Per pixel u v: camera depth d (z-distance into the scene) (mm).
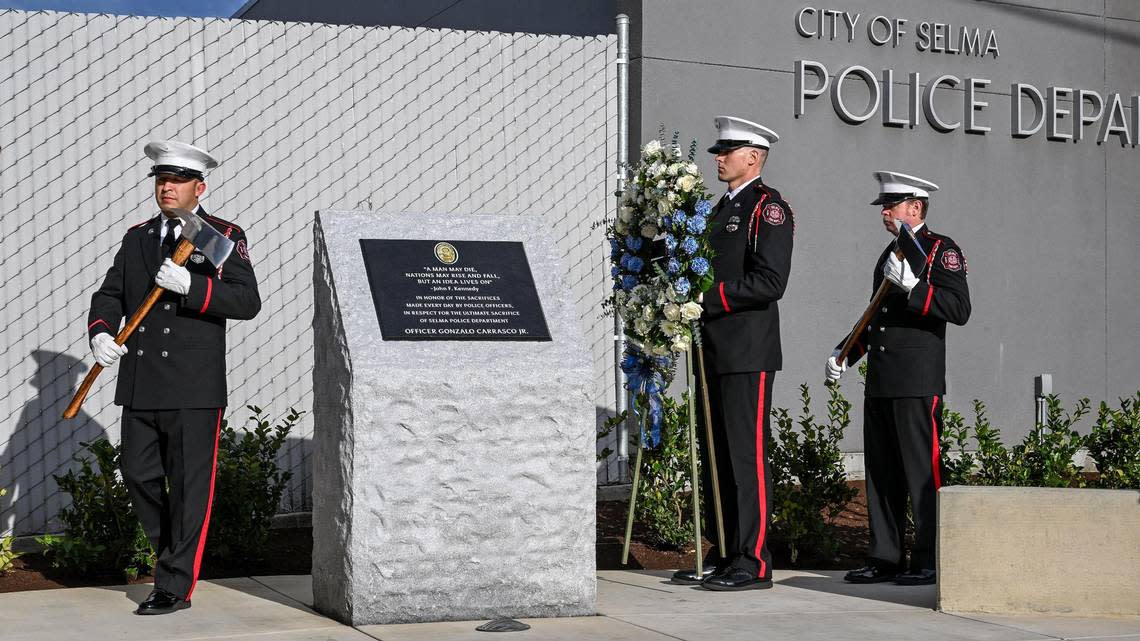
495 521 5305
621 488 8445
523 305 5531
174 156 5703
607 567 6984
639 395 6598
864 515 8367
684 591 6164
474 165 8352
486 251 5648
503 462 5312
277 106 7910
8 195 7316
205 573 6691
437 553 5230
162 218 5863
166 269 5469
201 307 5535
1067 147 10602
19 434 7309
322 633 5055
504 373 5301
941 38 10078
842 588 6309
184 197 5727
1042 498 5562
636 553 7297
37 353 7355
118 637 5020
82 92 7473
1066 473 7859
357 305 5320
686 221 6109
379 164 8133
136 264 5785
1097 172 10719
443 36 8281
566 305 5602
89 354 7457
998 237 10297
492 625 5160
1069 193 10602
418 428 5195
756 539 6262
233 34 7805
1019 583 5570
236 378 7812
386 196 8156
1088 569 5508
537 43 8516
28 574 6609
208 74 7750
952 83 10141
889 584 6445
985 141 10273
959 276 6371
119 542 6523
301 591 6086
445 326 5359
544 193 8516
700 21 9180
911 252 6375
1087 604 5500
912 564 6492
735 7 9305
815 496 7289
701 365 6328
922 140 10016
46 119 7391
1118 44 10875
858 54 9789
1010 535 5586
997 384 10234
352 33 8078
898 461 6609
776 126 9461
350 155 8070
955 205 10148
